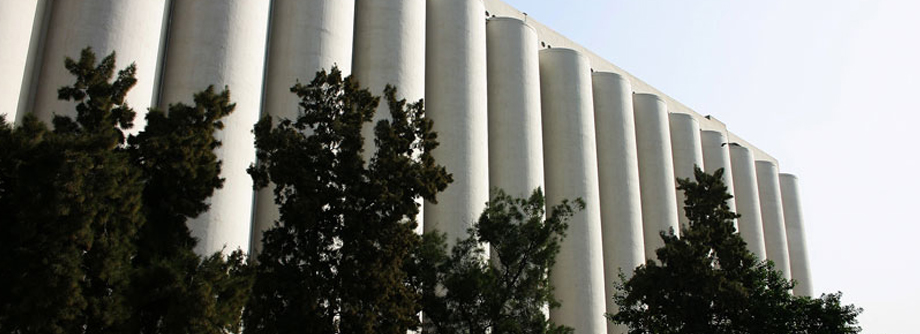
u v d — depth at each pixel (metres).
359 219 15.59
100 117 13.59
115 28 22.41
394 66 30.19
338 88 17.08
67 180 11.66
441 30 34.44
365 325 14.85
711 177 26.36
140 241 13.55
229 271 14.68
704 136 54.56
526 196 33.97
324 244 15.66
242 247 22.94
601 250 37.38
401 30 31.09
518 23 38.28
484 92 34.34
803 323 24.38
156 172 13.92
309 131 25.56
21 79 20.89
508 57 37.09
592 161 39.19
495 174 34.78
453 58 33.59
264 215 24.94
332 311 15.31
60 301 11.37
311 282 14.95
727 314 23.75
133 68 14.59
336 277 15.51
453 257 19.77
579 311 34.81
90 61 14.02
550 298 19.45
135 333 12.52
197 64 24.17
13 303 11.46
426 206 30.98
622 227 40.75
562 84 40.31
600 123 43.66
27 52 21.41
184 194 14.10
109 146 12.56
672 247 24.34
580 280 35.44
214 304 12.86
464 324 18.64
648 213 44.88
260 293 15.02
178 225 14.20
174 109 14.72
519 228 19.81
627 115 44.38
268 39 28.73
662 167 46.12
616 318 25.12
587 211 37.34
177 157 13.87
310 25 27.77
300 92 17.12
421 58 31.83
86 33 22.16
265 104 27.58
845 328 24.09
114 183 12.26
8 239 11.68
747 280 24.92
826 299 25.11
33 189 11.54
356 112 16.91
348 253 15.62
